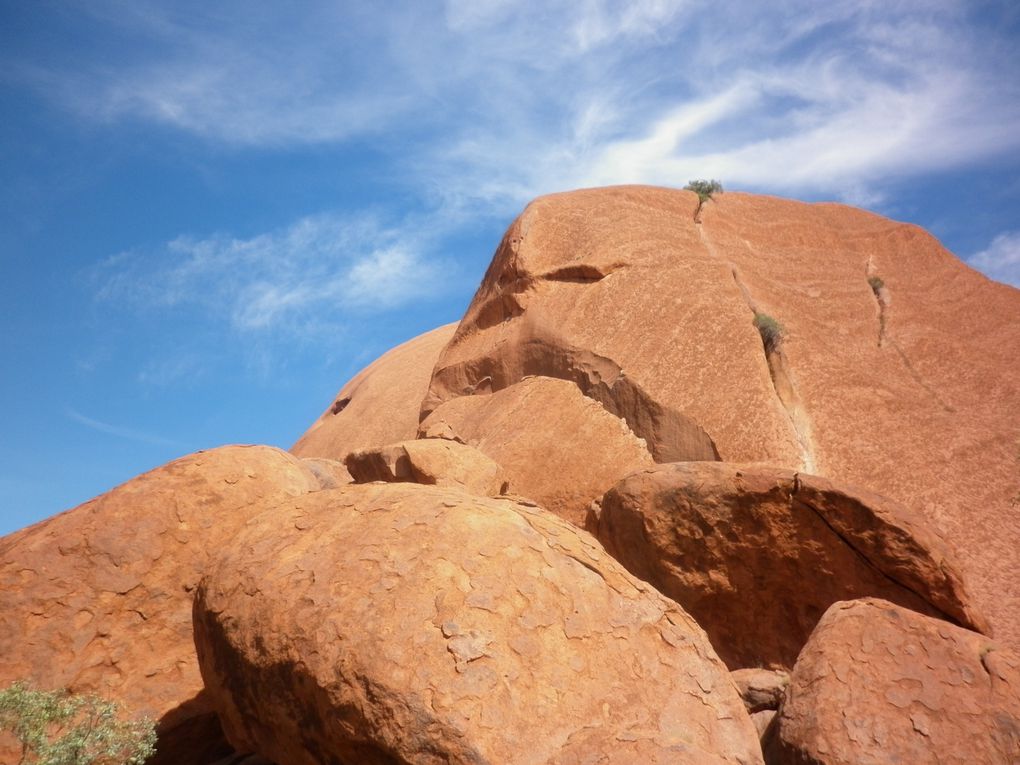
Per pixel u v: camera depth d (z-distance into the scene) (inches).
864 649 270.1
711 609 379.6
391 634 211.2
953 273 775.1
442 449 481.7
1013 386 601.9
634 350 661.3
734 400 590.9
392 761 198.8
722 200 848.3
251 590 239.8
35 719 247.0
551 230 807.7
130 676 299.3
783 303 695.7
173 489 327.9
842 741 244.7
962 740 243.4
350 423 1119.6
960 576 344.2
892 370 643.5
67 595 302.8
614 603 233.6
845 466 548.4
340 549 240.2
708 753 202.1
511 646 211.8
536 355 717.3
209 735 303.6
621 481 409.7
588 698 208.8
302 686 215.6
